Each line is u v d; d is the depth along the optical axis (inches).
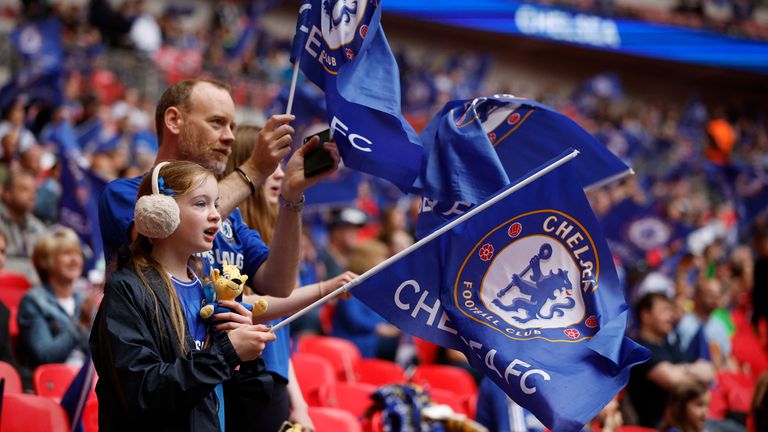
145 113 475.8
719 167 572.1
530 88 1056.8
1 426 133.7
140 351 91.9
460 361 243.4
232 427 110.8
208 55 634.8
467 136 128.7
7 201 233.8
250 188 112.0
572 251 115.4
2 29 516.4
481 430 172.4
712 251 413.7
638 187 668.1
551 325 113.2
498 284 115.3
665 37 1060.5
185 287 100.3
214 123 117.3
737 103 1103.6
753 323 314.2
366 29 119.5
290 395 132.2
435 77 775.1
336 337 252.4
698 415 197.6
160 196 97.0
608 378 109.5
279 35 852.0
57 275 181.8
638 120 949.2
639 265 384.8
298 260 115.8
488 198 107.7
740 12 1131.9
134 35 600.1
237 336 94.4
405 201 472.7
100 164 285.3
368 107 118.7
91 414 151.8
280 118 113.0
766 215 543.8
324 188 287.4
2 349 164.1
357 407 195.2
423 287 114.3
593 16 1027.3
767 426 171.6
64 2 696.4
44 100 382.3
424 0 962.7
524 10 994.1
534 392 108.6
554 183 115.9
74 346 178.5
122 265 100.9
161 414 91.5
